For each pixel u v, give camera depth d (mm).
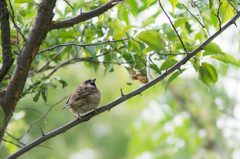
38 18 6996
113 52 10039
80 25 9562
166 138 19812
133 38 8398
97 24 9602
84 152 24406
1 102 6820
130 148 20078
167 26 9070
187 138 19953
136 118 21984
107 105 8234
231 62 8922
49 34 10617
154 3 11367
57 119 19391
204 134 20359
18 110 11695
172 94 21188
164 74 8188
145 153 19656
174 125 20047
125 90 21594
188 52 8641
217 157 19453
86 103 9844
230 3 8266
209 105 20391
